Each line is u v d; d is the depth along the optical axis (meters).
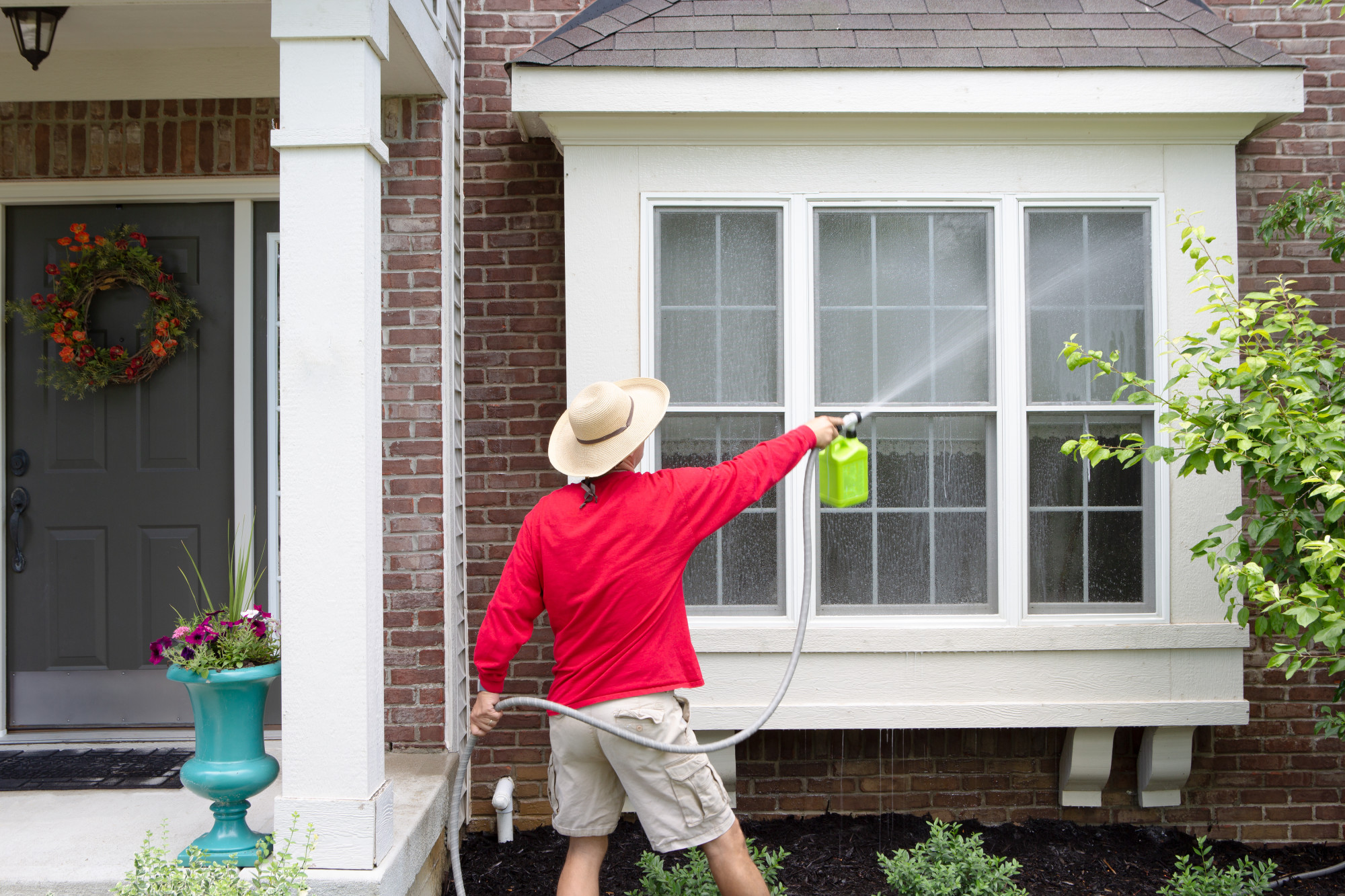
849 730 3.87
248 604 3.66
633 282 3.49
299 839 2.46
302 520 2.49
